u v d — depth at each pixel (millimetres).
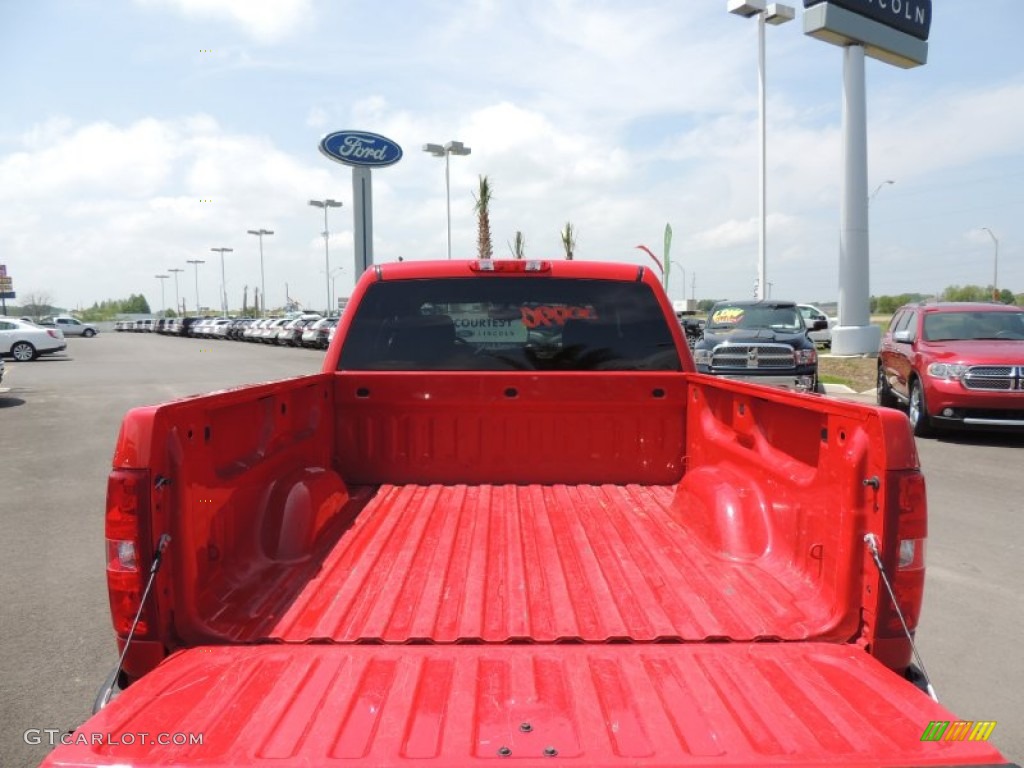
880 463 2232
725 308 17125
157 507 2225
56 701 3822
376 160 40844
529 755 1758
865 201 25453
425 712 1937
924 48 26234
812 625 2416
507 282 4293
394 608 2609
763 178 26797
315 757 1744
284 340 49625
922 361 11523
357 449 4195
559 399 4164
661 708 1964
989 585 5375
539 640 2387
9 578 5629
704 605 2629
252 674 2131
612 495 3998
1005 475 9000
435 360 4270
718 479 3338
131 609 2182
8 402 17484
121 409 16172
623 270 4332
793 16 27141
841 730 1865
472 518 3592
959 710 3713
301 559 3029
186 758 1739
